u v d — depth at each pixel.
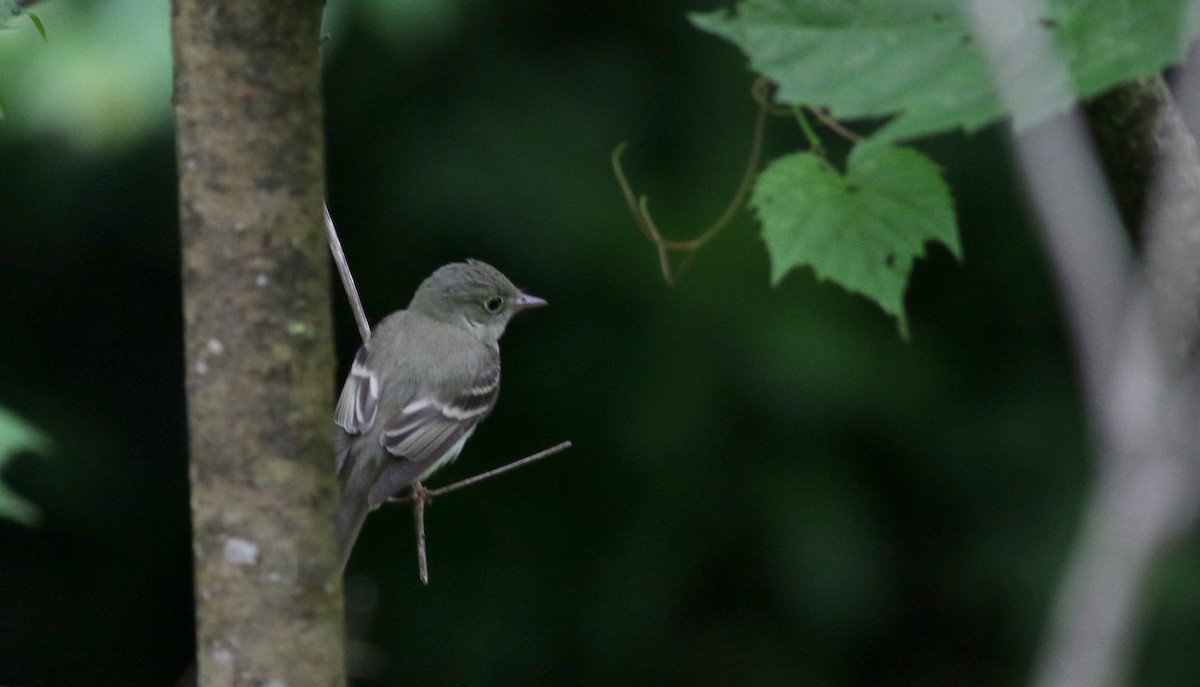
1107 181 4.38
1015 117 2.28
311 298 3.38
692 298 11.11
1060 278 2.13
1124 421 1.96
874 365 11.30
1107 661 1.76
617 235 10.99
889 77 2.46
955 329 12.08
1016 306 11.98
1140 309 2.18
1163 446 1.91
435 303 9.27
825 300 11.19
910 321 11.98
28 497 12.46
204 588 3.39
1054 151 2.23
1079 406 11.97
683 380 11.27
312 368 3.38
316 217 3.38
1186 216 4.03
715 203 11.03
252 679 3.33
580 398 11.66
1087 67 2.29
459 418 8.77
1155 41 2.27
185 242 3.38
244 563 3.34
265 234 3.33
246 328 3.34
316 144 3.38
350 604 10.75
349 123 11.10
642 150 11.23
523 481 12.10
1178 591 10.32
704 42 11.23
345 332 11.93
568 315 11.52
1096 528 1.85
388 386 8.62
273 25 3.28
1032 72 2.30
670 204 11.12
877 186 5.33
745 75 11.15
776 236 5.42
